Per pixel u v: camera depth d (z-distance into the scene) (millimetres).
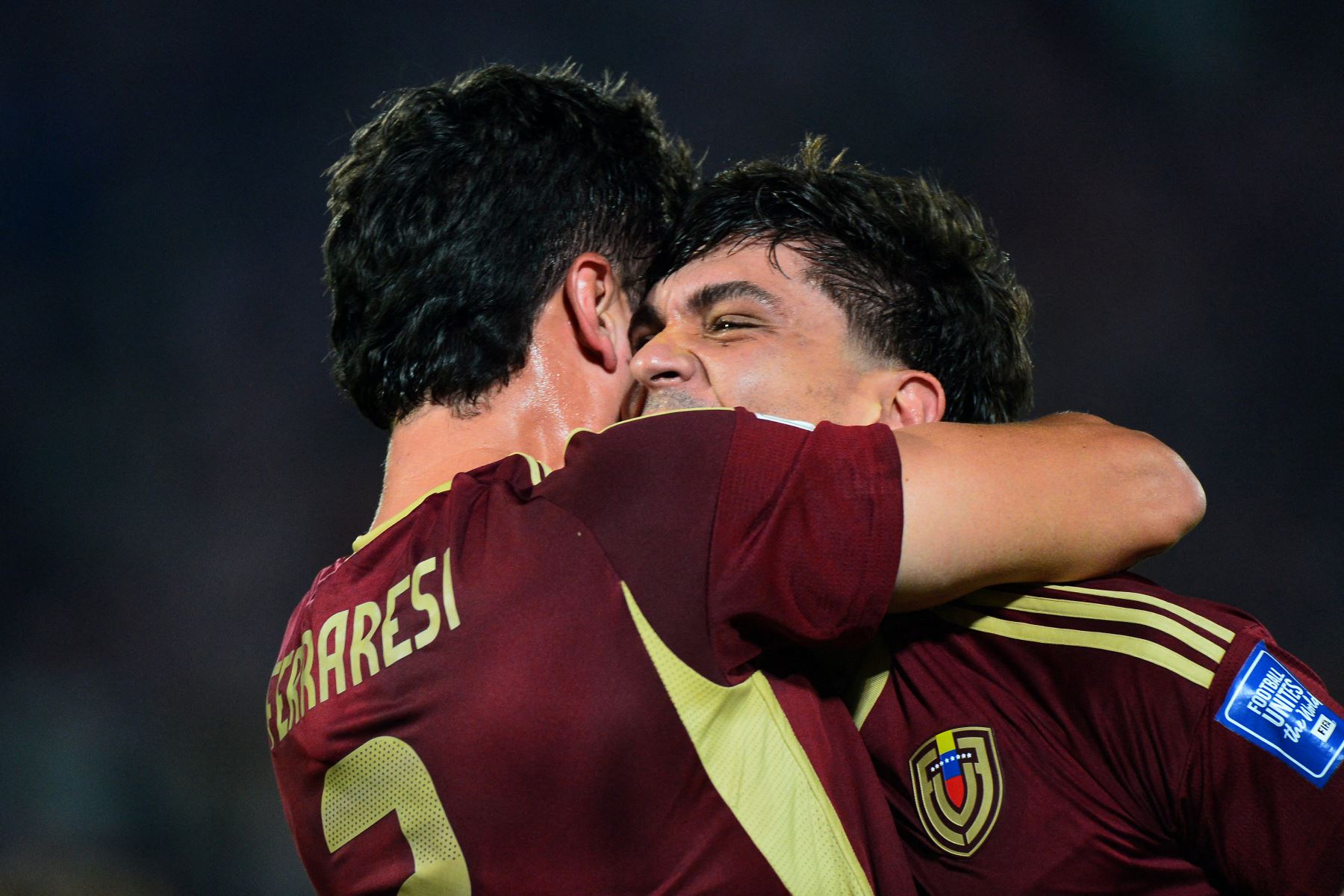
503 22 10398
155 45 9891
